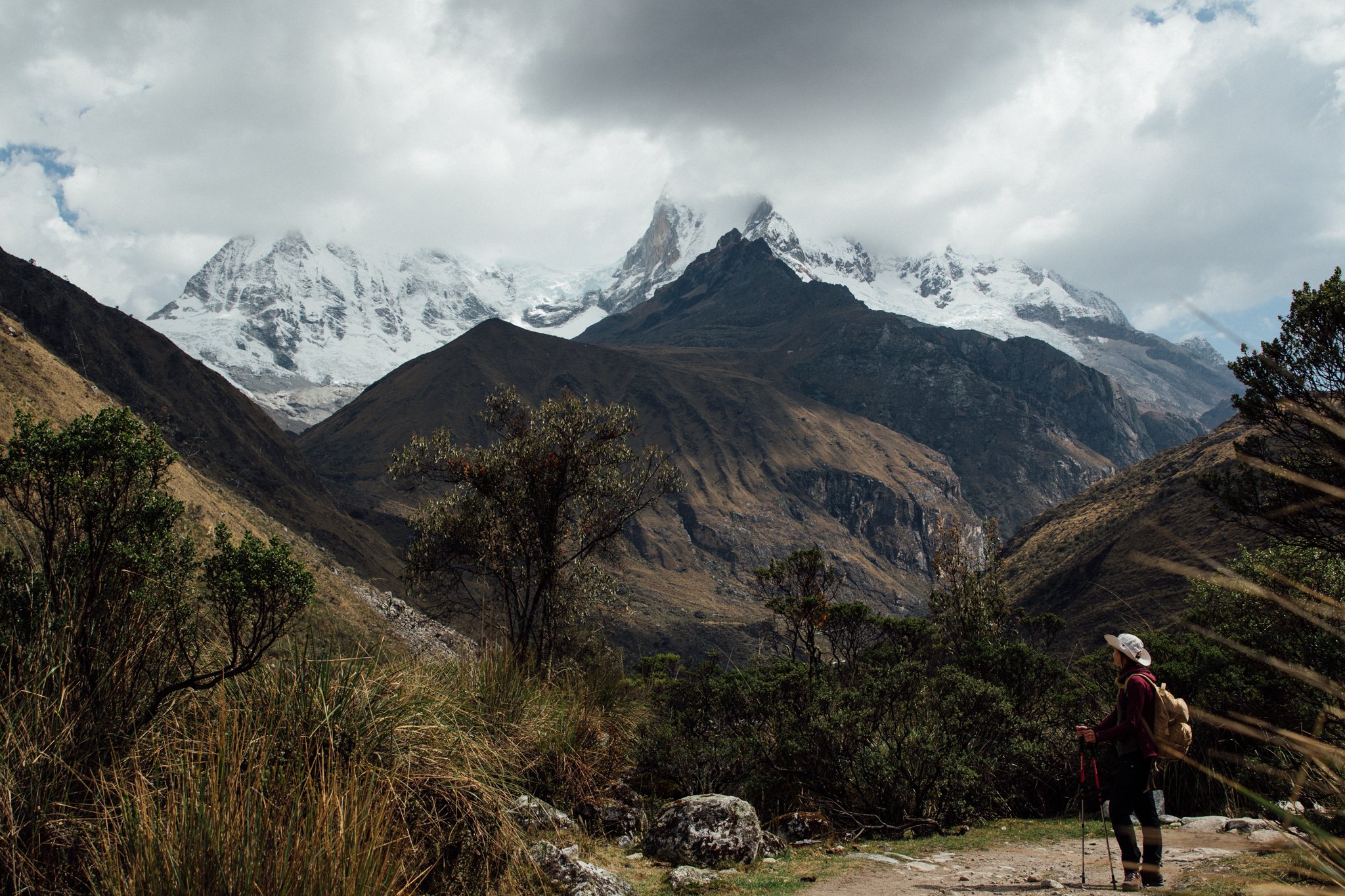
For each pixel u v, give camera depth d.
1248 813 9.37
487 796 6.05
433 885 5.50
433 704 6.71
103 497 5.33
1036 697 15.27
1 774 4.34
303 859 4.16
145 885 4.02
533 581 16.12
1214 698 10.19
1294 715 7.82
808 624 16.77
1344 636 2.82
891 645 16.53
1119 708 6.71
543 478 16.39
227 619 5.68
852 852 8.98
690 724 12.69
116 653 5.18
